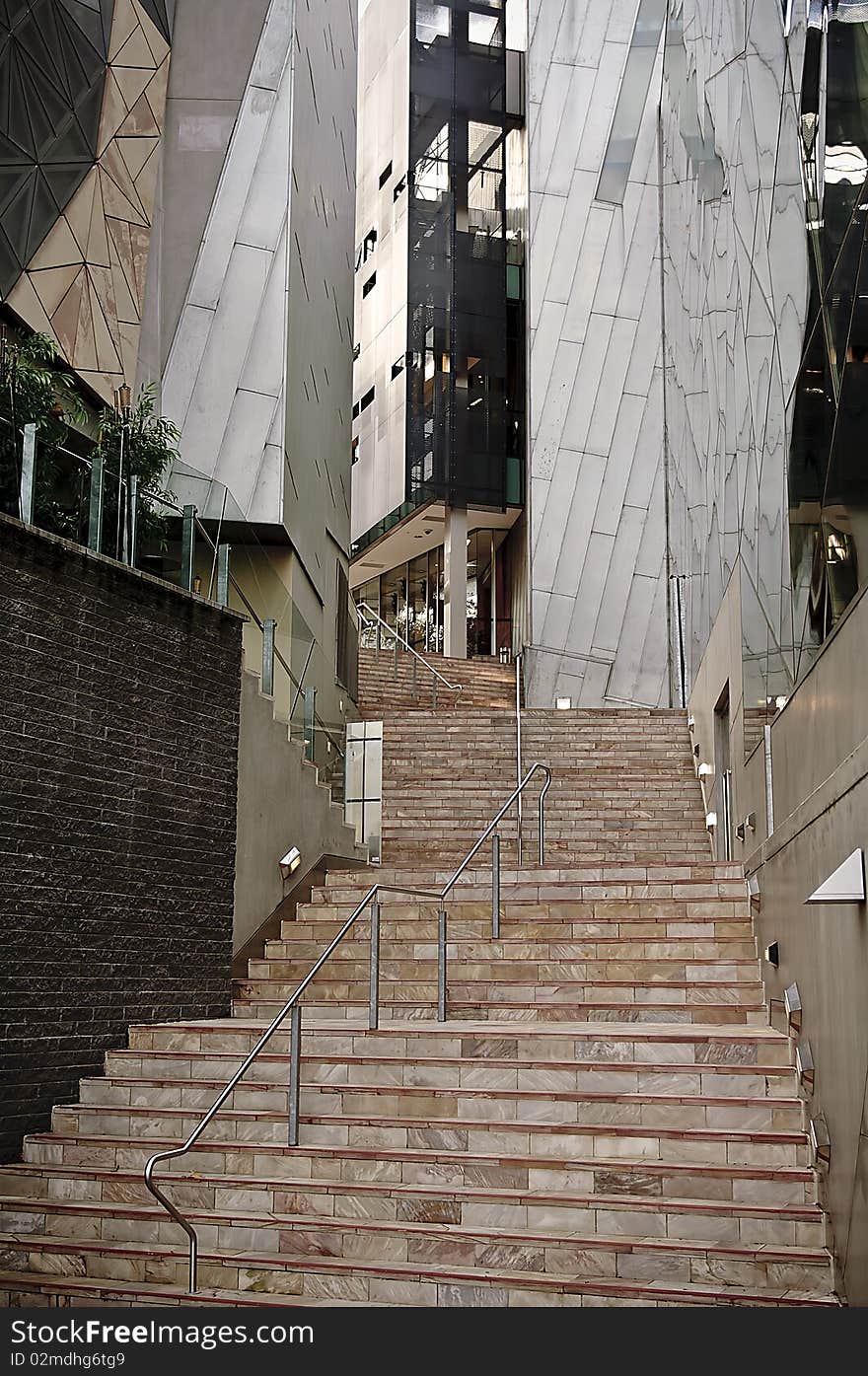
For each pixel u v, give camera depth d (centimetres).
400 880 1276
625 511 2722
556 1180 725
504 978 1015
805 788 745
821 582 709
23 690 859
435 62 3241
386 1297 671
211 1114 723
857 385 592
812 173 784
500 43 3269
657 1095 773
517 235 3161
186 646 1046
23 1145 840
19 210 1395
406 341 3098
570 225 2848
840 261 650
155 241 1662
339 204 2177
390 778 1795
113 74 1562
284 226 1684
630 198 2853
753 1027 878
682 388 2378
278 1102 841
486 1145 768
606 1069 802
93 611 934
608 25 2933
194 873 1038
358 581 3916
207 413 1620
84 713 918
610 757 1838
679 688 2458
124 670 966
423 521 3209
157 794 996
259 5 1748
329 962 1091
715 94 1717
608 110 2897
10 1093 834
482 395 3069
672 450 2622
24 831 853
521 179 3192
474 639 3328
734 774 1309
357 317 3578
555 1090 804
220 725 1087
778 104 1022
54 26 1440
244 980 1087
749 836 1132
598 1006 938
